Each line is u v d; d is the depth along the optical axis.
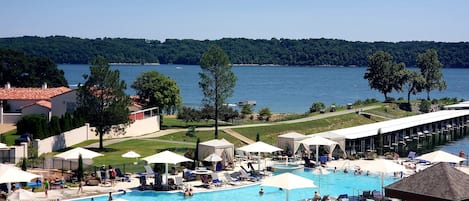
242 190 50.69
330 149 68.12
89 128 78.69
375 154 71.88
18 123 72.50
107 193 46.91
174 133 88.44
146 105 102.25
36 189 47.03
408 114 144.38
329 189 52.09
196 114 101.12
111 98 70.06
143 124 88.00
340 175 58.78
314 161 65.62
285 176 42.03
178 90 106.00
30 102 95.38
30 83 144.38
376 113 134.75
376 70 159.75
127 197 47.00
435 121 109.31
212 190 49.66
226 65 87.00
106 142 77.12
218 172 58.31
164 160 49.12
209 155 58.38
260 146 58.62
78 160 51.41
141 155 66.50
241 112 127.69
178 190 49.31
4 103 95.25
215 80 87.00
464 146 93.00
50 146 66.75
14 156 56.62
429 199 34.03
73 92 86.50
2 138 65.12
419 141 100.62
